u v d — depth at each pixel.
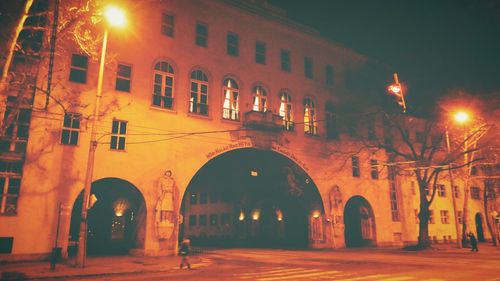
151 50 24.89
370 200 34.34
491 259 21.20
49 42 15.72
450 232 41.22
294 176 33.56
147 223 22.30
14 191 19.22
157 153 23.58
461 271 15.06
